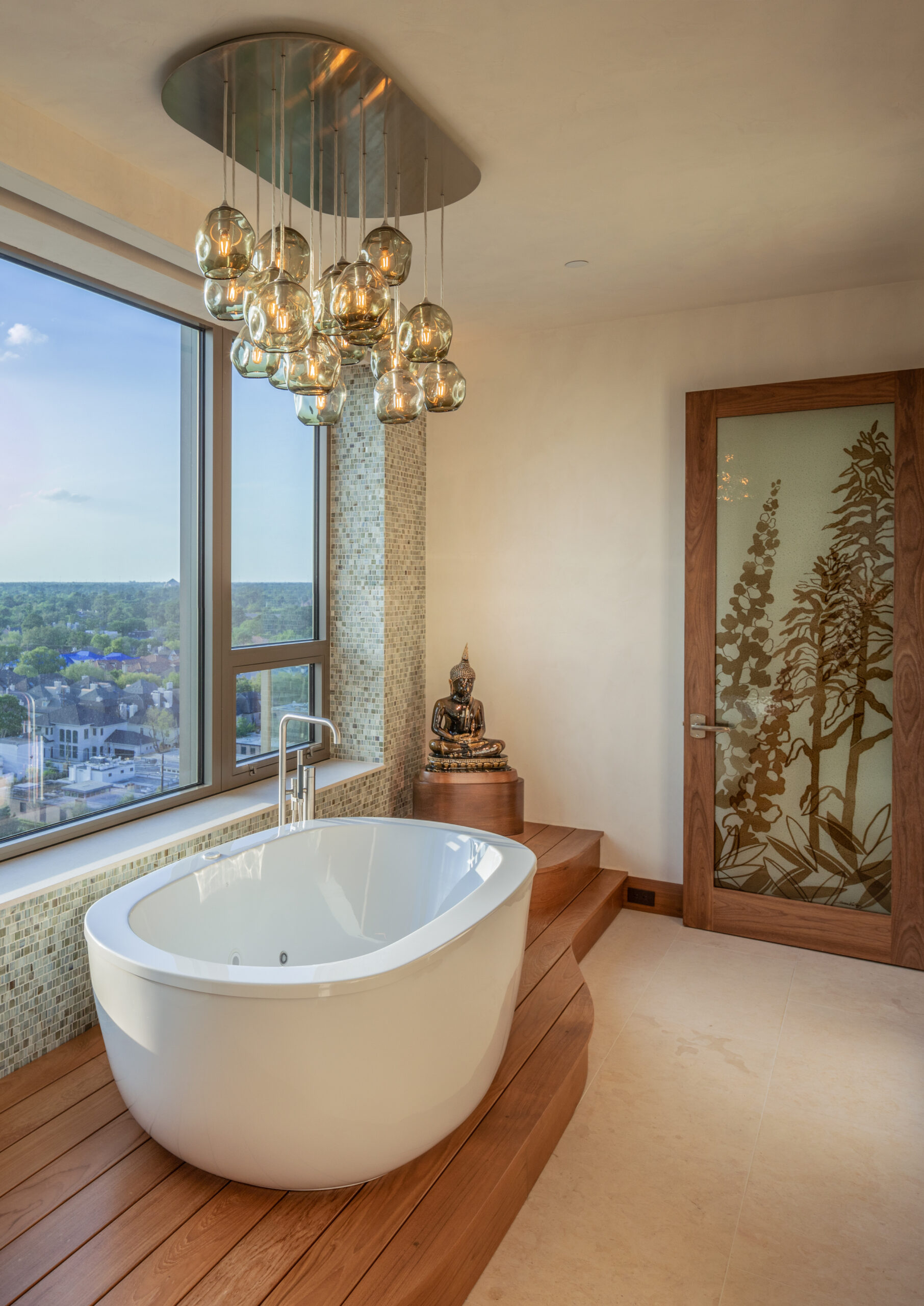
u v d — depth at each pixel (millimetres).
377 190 2623
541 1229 2064
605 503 4199
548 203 2797
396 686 4301
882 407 3529
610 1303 1844
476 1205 1849
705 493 3828
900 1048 2914
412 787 4477
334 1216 1800
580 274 3473
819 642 3682
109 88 2107
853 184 2684
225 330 3482
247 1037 1735
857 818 3645
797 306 3764
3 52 1952
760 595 3775
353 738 4262
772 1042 2953
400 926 3080
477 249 3205
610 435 4172
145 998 1814
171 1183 1898
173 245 2668
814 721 3703
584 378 4211
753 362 3859
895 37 1937
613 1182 2242
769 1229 2076
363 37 1910
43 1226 1758
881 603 3561
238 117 2184
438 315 1972
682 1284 1901
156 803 3203
